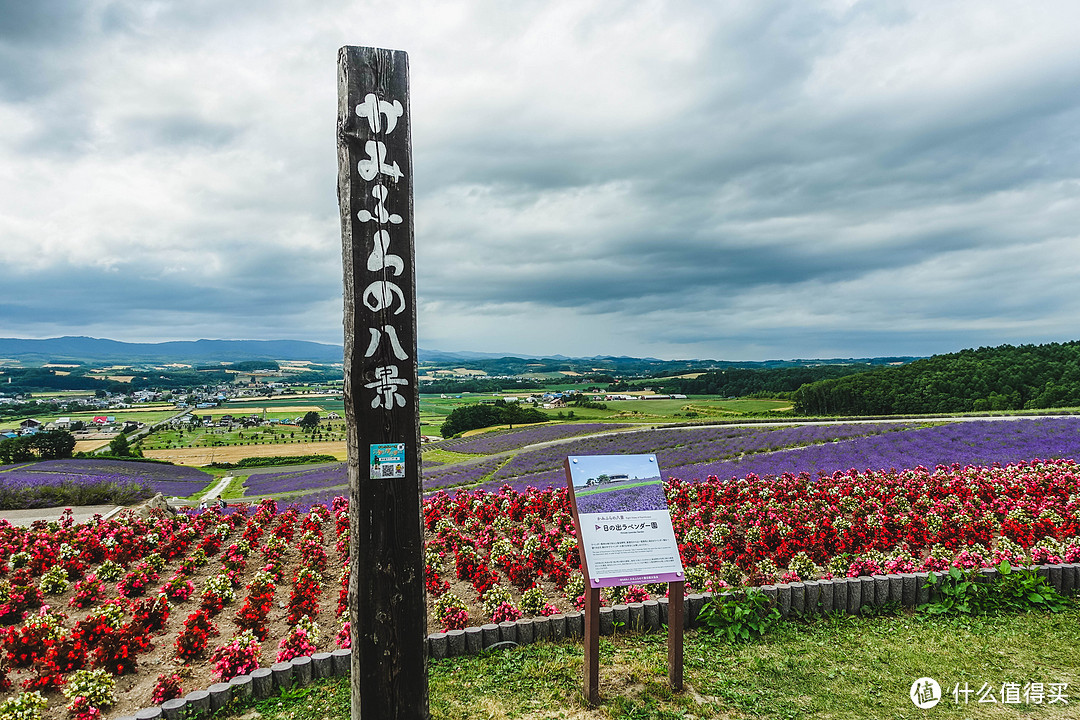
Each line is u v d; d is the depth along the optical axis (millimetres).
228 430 103375
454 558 10172
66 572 8609
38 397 178375
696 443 34531
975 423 28344
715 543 10266
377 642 4172
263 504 12938
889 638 6602
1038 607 7301
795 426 37844
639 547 5309
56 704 5547
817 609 7316
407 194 4223
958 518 10719
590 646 5145
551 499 13352
